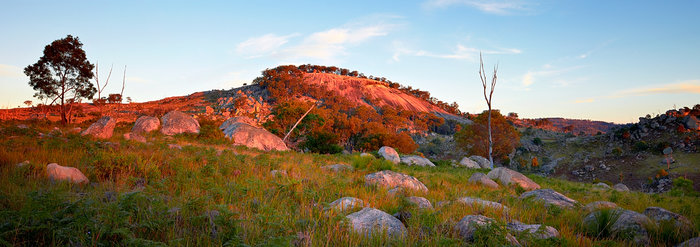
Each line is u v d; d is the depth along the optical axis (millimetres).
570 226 6934
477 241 5027
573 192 15680
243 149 23359
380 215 5969
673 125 99062
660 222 6246
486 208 7609
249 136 28078
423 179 15305
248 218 5207
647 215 6902
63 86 37531
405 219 6613
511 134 54844
